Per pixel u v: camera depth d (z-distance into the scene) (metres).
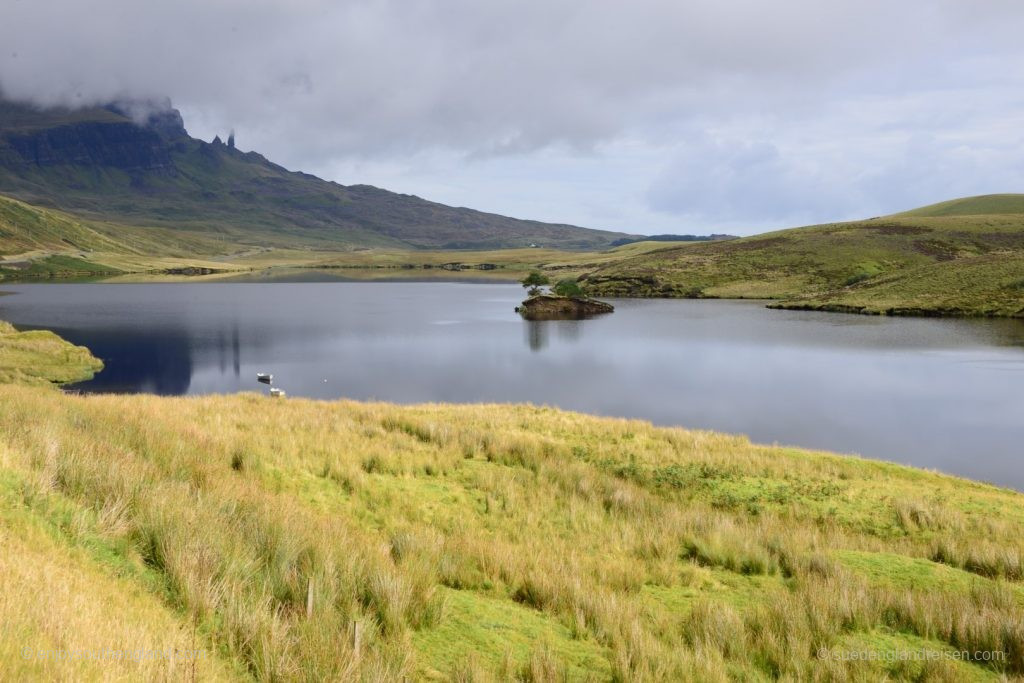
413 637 7.66
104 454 10.77
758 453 23.09
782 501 17.78
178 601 6.80
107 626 5.50
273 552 8.63
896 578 11.45
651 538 13.18
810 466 21.47
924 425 37.59
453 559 10.41
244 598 7.07
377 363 60.47
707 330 85.31
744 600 10.40
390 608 7.78
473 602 9.07
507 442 20.55
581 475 17.78
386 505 13.82
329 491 14.16
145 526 8.16
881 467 22.73
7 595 5.33
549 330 88.31
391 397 44.94
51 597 5.48
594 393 46.78
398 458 17.58
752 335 79.19
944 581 11.34
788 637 8.28
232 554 8.06
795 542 13.44
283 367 57.88
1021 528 16.25
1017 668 7.96
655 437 24.72
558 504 15.60
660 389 48.19
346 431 20.19
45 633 5.03
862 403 43.22
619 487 17.33
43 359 50.91
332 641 6.52
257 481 13.23
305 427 20.19
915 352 63.66
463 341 77.31
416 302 142.62
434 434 20.95
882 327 83.25
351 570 8.53
